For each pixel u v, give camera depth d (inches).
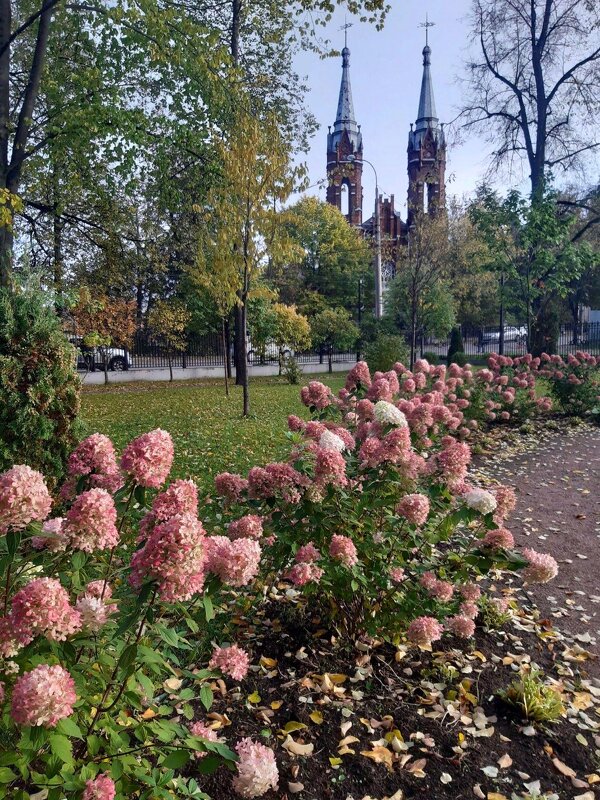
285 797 82.4
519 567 101.0
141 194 596.4
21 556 68.4
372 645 119.0
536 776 88.1
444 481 113.4
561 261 514.3
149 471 63.9
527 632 131.3
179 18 462.3
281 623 125.5
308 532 107.0
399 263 1143.6
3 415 165.2
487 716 101.6
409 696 105.6
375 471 109.0
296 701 102.9
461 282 1298.0
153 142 509.4
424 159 1919.3
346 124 2146.9
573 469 289.9
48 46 489.1
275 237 439.2
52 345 175.9
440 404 234.7
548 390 450.0
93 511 60.7
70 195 557.3
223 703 102.1
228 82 507.8
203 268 516.4
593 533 201.0
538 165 685.9
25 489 54.3
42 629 52.2
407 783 85.9
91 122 442.0
